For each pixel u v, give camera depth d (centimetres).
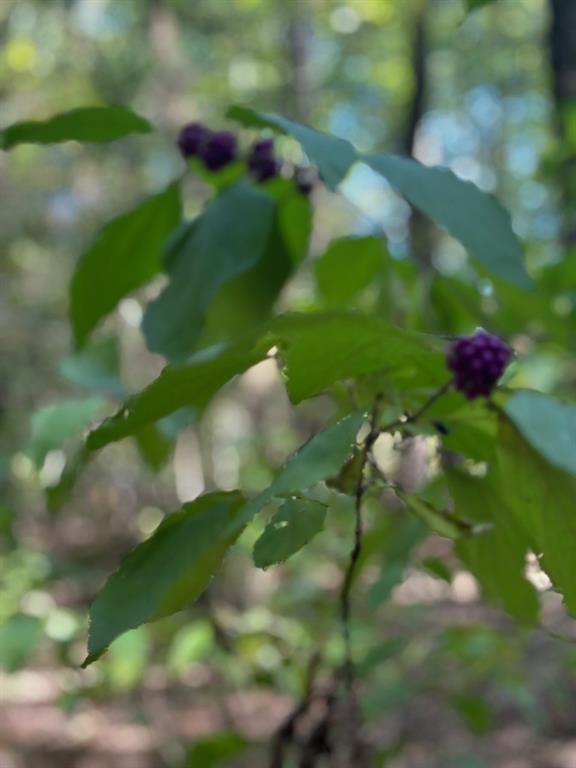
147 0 462
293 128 66
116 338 93
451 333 90
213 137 82
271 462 167
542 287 108
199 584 55
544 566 58
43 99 470
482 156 793
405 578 90
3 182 473
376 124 705
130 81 493
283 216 83
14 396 421
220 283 75
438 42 659
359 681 104
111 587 55
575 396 108
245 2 530
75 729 218
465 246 65
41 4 489
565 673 126
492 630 114
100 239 81
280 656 122
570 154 153
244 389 279
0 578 127
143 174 485
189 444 249
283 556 56
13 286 460
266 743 100
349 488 61
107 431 60
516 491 58
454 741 191
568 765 200
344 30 582
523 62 654
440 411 62
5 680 225
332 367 59
